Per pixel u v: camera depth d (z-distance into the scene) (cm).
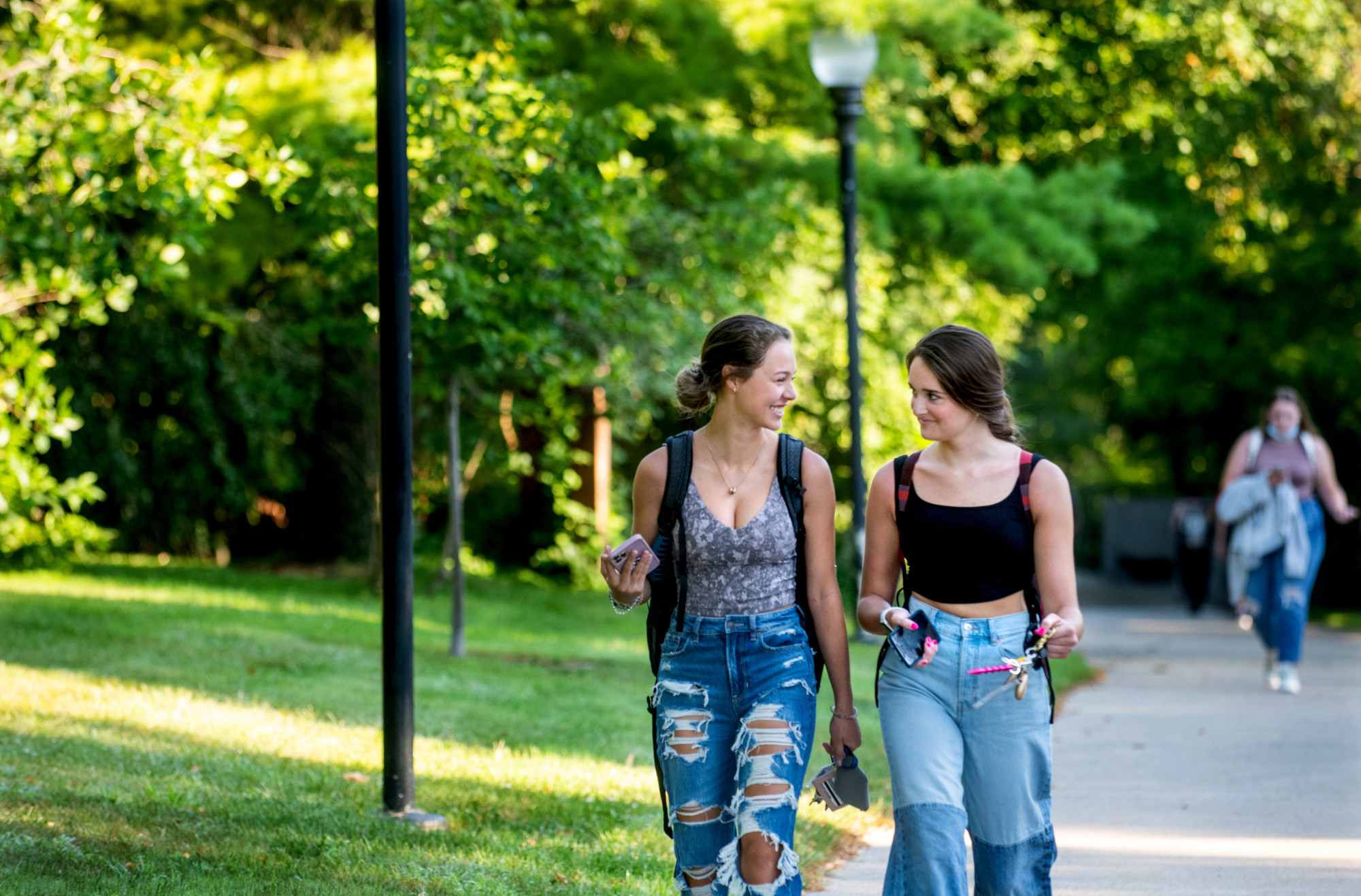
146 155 1825
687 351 2772
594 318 2405
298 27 2883
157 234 1927
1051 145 3997
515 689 2005
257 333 3512
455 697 1908
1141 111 4009
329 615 2675
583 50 2775
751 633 807
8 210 1825
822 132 2986
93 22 1991
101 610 2450
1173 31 3797
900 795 790
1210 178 4244
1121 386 5731
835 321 3416
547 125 2083
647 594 813
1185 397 5059
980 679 798
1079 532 7244
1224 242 4556
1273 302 4781
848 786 838
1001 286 3097
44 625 2242
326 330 2298
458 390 2448
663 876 1088
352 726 1658
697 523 808
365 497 3959
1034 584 812
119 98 1862
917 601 824
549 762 1514
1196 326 4812
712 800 812
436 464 3572
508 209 2089
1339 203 4466
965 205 2877
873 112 3067
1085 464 7681
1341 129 4025
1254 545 2330
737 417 812
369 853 1114
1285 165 4194
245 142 2348
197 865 1044
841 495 3634
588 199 2102
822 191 2852
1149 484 7200
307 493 4003
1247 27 3784
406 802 1255
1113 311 4891
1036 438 7094
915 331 3666
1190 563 4331
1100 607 4866
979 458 816
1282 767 1650
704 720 810
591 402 3653
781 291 3088
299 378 3697
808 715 805
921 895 773
